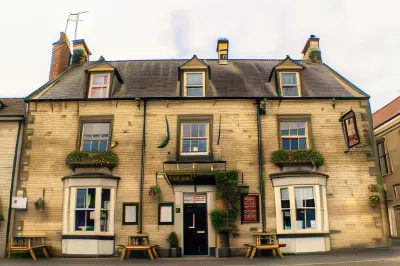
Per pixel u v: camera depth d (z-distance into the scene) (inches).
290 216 612.7
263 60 836.0
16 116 665.6
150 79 738.8
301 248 597.9
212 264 497.7
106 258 588.4
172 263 517.0
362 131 665.0
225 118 666.2
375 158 651.5
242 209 620.1
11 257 592.7
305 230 607.5
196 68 705.6
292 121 671.1
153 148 652.1
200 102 674.2
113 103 674.2
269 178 637.9
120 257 599.2
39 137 660.1
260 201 625.9
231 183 615.8
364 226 622.2
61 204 628.4
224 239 602.5
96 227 609.6
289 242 601.9
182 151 655.1
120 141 655.8
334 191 634.8
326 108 674.8
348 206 629.0
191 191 633.6
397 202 828.0
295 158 638.5
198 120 666.2
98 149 660.1
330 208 627.5
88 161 637.3
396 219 842.8
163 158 647.1
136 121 665.6
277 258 550.3
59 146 655.8
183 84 697.6
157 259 569.9
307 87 708.7
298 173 622.5
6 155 650.2
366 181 641.6
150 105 673.6
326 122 668.1
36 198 631.2
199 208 636.1
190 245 622.8
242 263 502.0
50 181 639.1
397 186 827.4
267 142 655.8
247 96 686.5
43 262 533.6
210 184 636.1
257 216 618.2
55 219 622.2
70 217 613.6
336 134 662.5
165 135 658.2
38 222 621.6
